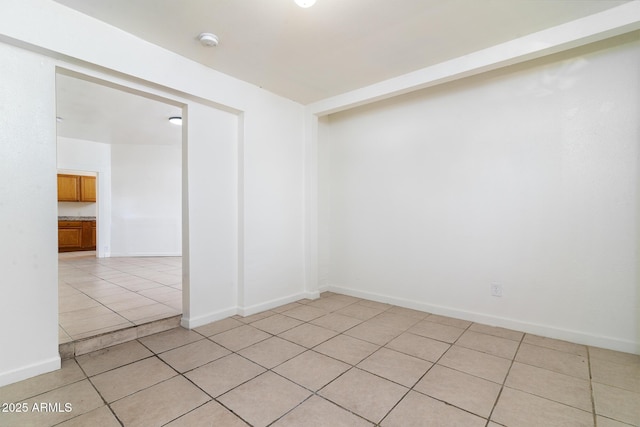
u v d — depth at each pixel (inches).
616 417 58.4
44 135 73.5
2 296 67.9
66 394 65.4
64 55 73.9
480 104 108.0
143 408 60.9
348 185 146.5
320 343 91.8
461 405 62.2
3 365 68.0
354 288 144.7
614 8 74.5
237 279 118.9
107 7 73.7
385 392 66.6
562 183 93.4
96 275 177.9
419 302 123.3
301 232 140.6
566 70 92.5
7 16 65.7
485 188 107.1
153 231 251.1
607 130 86.9
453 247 114.4
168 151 254.2
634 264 83.9
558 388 68.0
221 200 113.8
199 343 91.8
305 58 99.0
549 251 95.7
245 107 116.3
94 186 309.3
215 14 76.5
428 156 120.6
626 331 85.0
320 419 57.9
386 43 89.9
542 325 96.9
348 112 146.3
